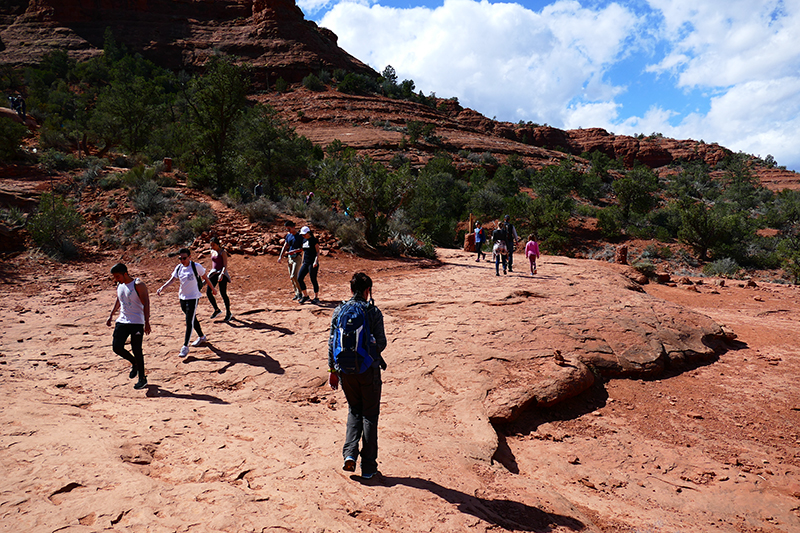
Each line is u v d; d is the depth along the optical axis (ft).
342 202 64.23
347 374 11.71
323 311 30.78
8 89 281.74
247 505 9.59
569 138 621.31
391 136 304.71
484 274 47.65
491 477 13.41
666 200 254.27
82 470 10.61
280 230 57.21
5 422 13.29
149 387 19.15
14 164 69.15
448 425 17.13
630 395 22.34
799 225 182.09
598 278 45.83
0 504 8.78
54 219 48.57
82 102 212.23
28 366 20.90
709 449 17.84
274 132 128.26
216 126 78.69
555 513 11.71
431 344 24.49
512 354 23.27
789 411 21.24
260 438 14.03
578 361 22.84
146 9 439.63
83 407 16.24
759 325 36.68
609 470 16.01
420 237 76.02
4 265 43.70
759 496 14.69
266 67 419.74
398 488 11.43
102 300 35.50
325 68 437.17
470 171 257.75
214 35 445.78
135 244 52.21
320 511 9.72
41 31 398.62
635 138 631.97
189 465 11.81
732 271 119.24
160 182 72.84
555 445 17.67
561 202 174.70
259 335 26.03
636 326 28.04
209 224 55.72
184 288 23.15
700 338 29.07
